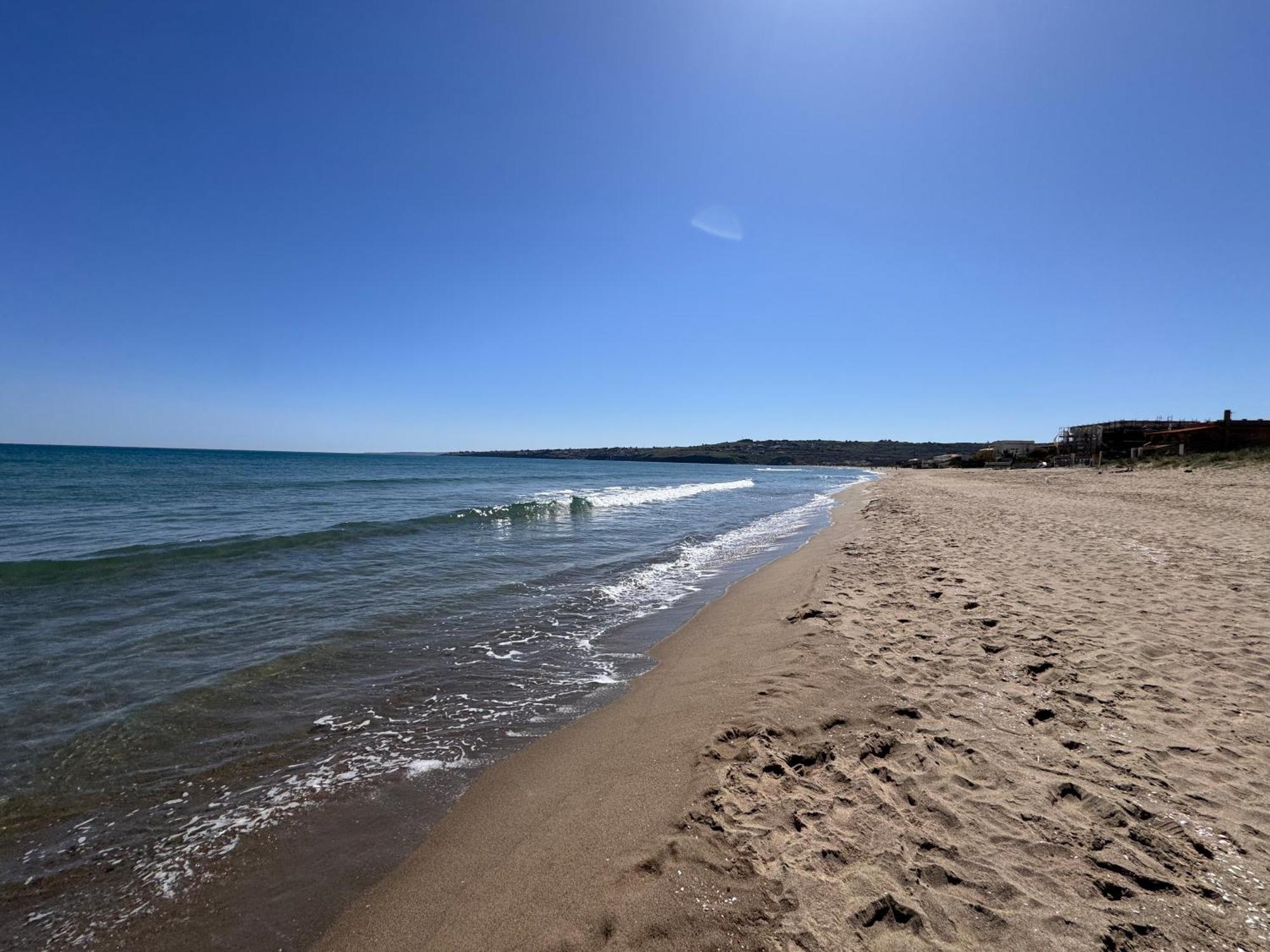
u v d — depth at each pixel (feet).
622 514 73.82
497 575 34.91
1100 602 22.29
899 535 42.73
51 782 12.89
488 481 138.00
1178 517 46.14
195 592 28.50
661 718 15.58
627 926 8.08
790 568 34.60
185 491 85.71
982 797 10.65
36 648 20.57
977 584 25.89
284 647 21.30
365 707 17.01
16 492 76.95
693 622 25.79
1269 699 13.92
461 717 16.47
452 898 9.34
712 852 9.49
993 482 113.50
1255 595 22.57
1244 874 8.42
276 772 13.53
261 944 8.68
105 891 9.83
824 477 244.63
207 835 11.27
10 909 9.43
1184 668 15.89
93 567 32.76
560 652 21.98
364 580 32.12
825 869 8.94
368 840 11.11
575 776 12.96
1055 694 14.73
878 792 10.99
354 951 8.43
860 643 19.10
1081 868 8.74
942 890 8.42
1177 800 10.23
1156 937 7.46
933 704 14.47
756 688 16.26
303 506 69.97
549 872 9.61
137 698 16.96
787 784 11.44
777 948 7.55
